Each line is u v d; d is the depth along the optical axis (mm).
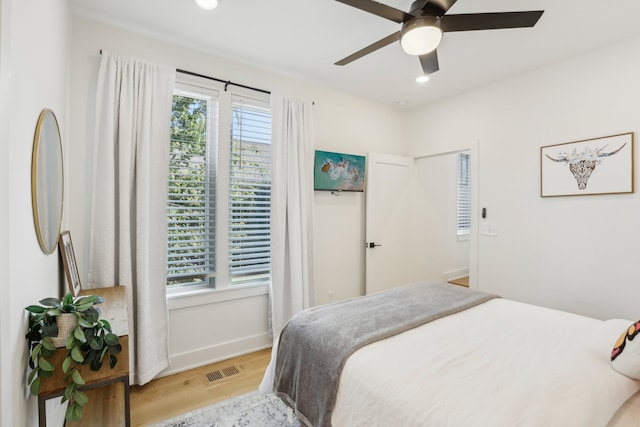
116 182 2145
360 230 3611
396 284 3789
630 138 2252
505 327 1589
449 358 1262
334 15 2092
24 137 1109
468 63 2682
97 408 1954
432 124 3678
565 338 1448
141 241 2158
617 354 1161
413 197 3977
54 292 1625
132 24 2203
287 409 1970
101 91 2092
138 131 2191
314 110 3186
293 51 2572
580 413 919
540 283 2744
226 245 2672
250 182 2816
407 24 1648
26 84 1123
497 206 3039
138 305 2156
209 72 2586
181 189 2475
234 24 2201
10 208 979
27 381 1144
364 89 3320
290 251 2881
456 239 4727
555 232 2654
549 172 2680
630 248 2268
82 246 2088
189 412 1945
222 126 2639
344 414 1224
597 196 2422
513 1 1874
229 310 2693
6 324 910
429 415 970
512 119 2939
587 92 2469
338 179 3293
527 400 974
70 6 2018
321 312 1813
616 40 2309
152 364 2234
